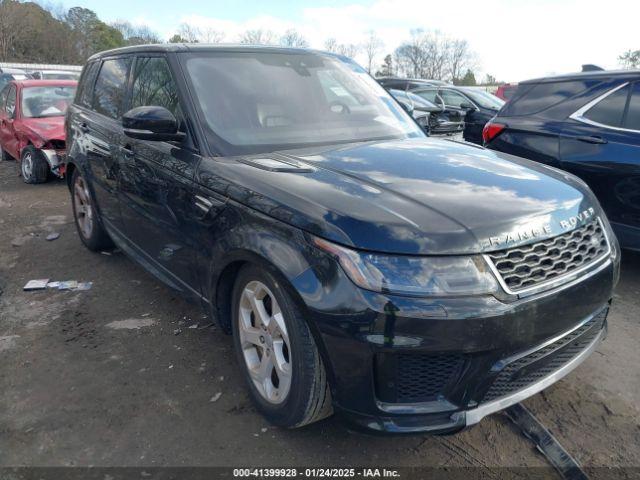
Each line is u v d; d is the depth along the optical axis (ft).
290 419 8.00
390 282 6.59
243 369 9.12
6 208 23.04
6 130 30.35
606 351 10.91
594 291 7.84
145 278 14.94
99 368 10.46
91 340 11.54
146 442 8.41
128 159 12.15
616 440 8.35
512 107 17.93
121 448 8.29
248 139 10.04
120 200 13.10
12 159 35.42
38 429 8.72
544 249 7.28
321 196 7.54
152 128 9.63
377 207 7.22
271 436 8.53
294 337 7.49
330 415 7.97
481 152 10.47
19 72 61.93
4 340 11.56
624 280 14.60
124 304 13.29
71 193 17.40
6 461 8.04
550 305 7.11
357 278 6.69
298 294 7.12
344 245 6.84
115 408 9.25
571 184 8.95
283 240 7.51
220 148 9.75
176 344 11.33
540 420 8.84
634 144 14.24
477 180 8.38
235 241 8.27
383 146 10.32
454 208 7.29
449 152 10.14
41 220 21.11
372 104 12.27
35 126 27.45
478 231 6.89
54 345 11.34
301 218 7.34
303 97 11.37
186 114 10.25
